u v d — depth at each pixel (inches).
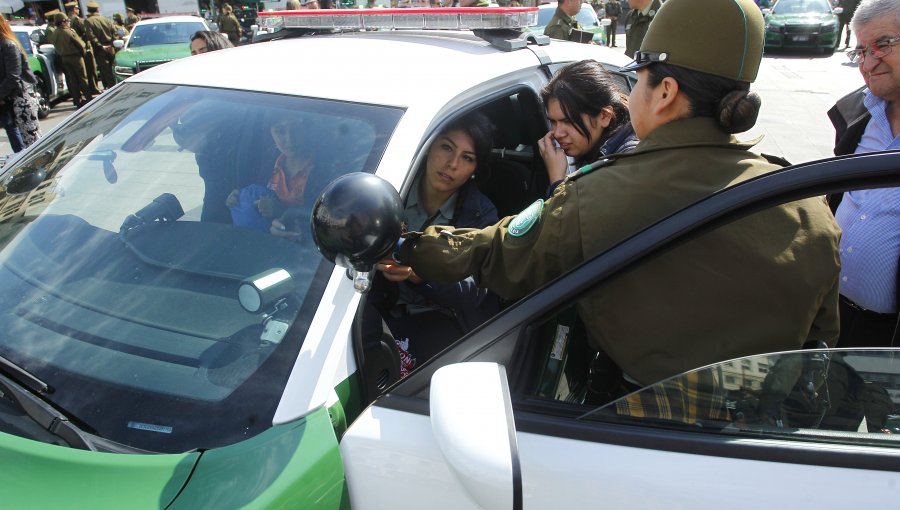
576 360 61.1
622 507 46.1
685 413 49.3
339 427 52.7
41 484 47.1
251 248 64.3
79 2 681.0
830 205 96.8
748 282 51.5
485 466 42.8
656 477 46.0
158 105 79.7
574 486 46.7
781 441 47.1
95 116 83.7
